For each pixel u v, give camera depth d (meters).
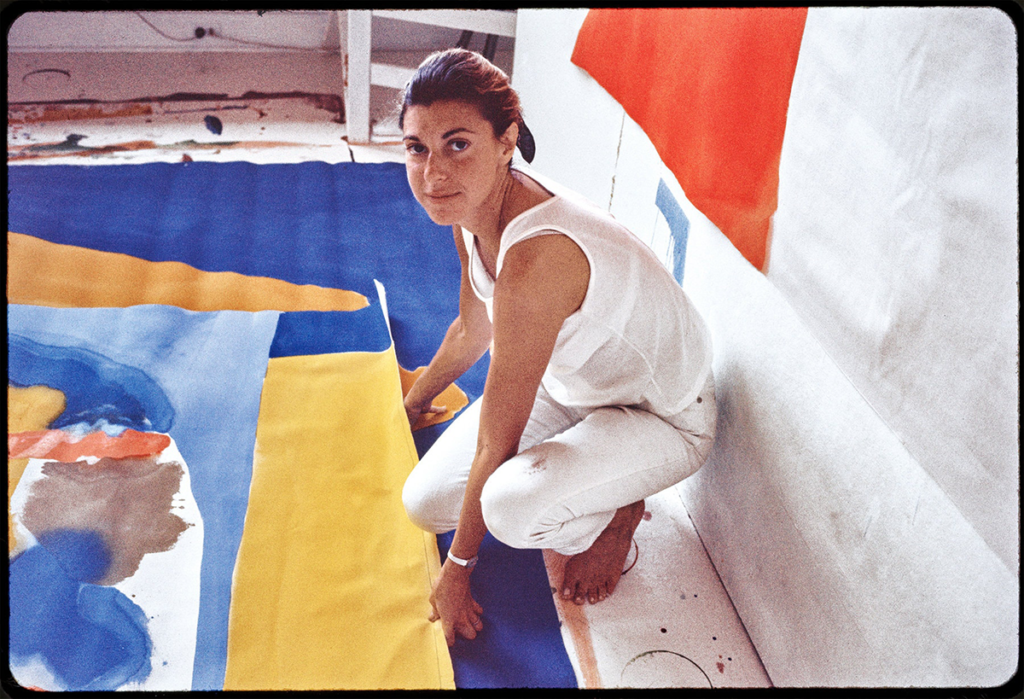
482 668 1.62
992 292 1.02
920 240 1.15
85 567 1.70
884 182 1.23
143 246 2.77
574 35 2.73
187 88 4.08
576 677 1.62
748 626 1.74
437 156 1.30
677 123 1.91
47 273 2.54
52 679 1.49
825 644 1.46
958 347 1.08
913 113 1.15
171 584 1.69
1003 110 0.99
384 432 2.10
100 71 4.14
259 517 1.85
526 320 1.40
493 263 1.53
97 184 3.13
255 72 4.31
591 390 1.69
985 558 1.07
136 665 1.53
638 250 1.52
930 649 1.18
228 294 2.57
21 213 2.84
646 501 2.09
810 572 1.50
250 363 2.28
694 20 1.82
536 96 3.30
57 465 1.92
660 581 1.86
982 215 1.03
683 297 1.64
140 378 2.19
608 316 1.49
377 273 2.79
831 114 1.36
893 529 1.26
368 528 1.85
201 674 1.53
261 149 3.57
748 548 1.73
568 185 2.99
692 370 1.69
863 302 1.29
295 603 1.67
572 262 1.40
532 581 1.82
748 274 1.69
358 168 3.47
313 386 2.22
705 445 1.76
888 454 1.26
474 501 1.55
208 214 3.02
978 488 1.06
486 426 1.50
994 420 1.03
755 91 1.57
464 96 1.26
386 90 4.00
